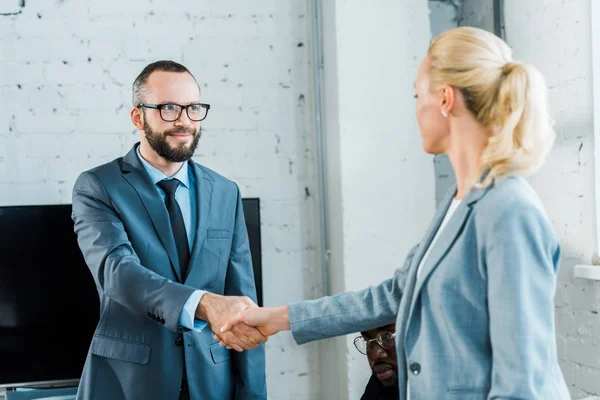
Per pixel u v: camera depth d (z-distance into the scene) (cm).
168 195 196
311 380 285
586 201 220
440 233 125
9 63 262
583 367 222
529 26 247
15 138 262
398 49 271
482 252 116
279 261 282
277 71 282
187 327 180
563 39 229
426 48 278
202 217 196
